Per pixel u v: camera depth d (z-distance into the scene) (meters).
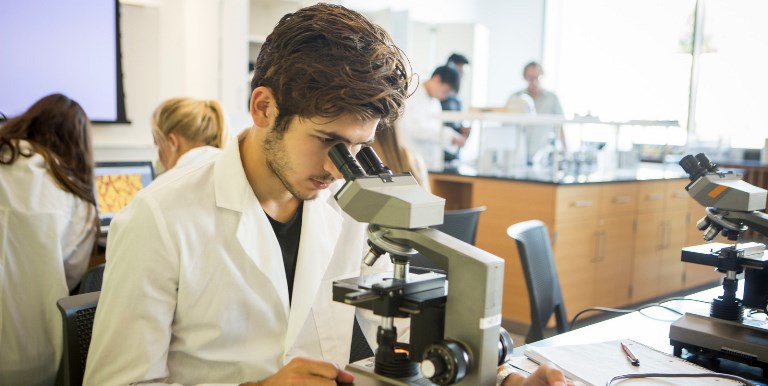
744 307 1.36
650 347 1.29
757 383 1.17
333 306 1.32
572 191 3.99
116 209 3.20
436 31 8.06
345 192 0.82
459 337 0.83
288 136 0.98
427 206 0.82
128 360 1.03
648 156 6.17
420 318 0.88
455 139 5.43
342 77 0.91
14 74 3.44
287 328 1.19
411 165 2.48
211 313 1.12
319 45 0.93
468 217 2.58
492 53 8.96
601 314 4.39
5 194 2.08
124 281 1.04
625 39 7.70
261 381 0.92
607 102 7.91
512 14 8.77
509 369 1.15
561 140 5.29
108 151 3.74
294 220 1.24
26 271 2.11
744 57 6.59
